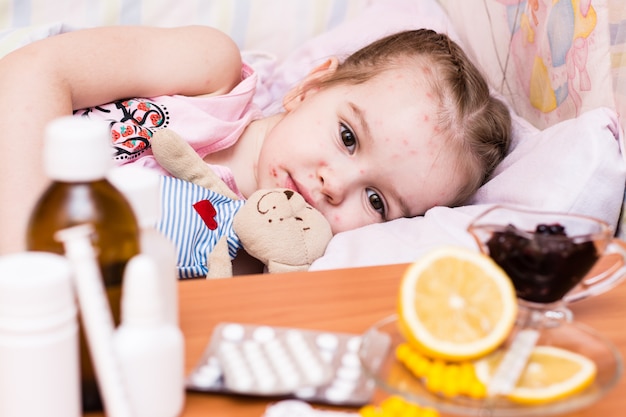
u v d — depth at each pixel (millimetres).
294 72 1426
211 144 1194
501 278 618
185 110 1164
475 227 669
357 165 1147
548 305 667
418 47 1250
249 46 1489
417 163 1154
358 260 946
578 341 634
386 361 612
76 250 526
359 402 583
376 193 1181
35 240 562
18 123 964
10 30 1213
